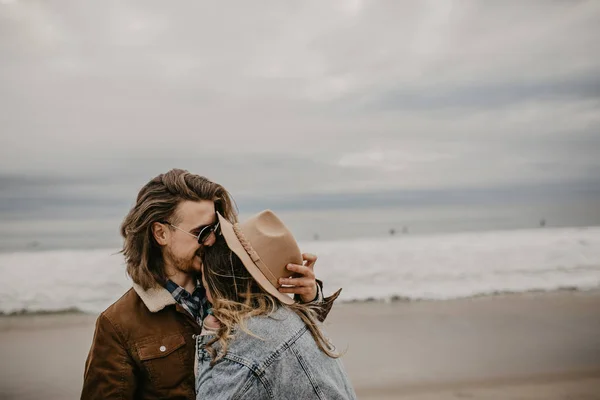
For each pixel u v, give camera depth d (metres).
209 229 1.74
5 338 6.05
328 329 6.13
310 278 1.73
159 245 1.79
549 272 10.14
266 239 1.65
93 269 10.20
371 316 6.84
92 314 7.48
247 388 1.43
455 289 8.86
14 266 10.41
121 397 1.64
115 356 1.66
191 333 1.79
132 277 1.76
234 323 1.52
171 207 1.76
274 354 1.47
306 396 1.47
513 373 4.62
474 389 4.25
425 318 6.74
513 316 6.80
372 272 10.29
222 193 1.89
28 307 7.75
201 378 1.52
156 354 1.69
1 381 4.53
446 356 5.10
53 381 4.55
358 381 4.41
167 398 1.69
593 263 10.77
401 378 4.49
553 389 4.26
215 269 1.64
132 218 1.78
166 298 1.75
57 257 11.61
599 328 6.16
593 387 4.30
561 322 6.47
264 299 1.60
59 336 6.19
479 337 5.77
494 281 9.49
